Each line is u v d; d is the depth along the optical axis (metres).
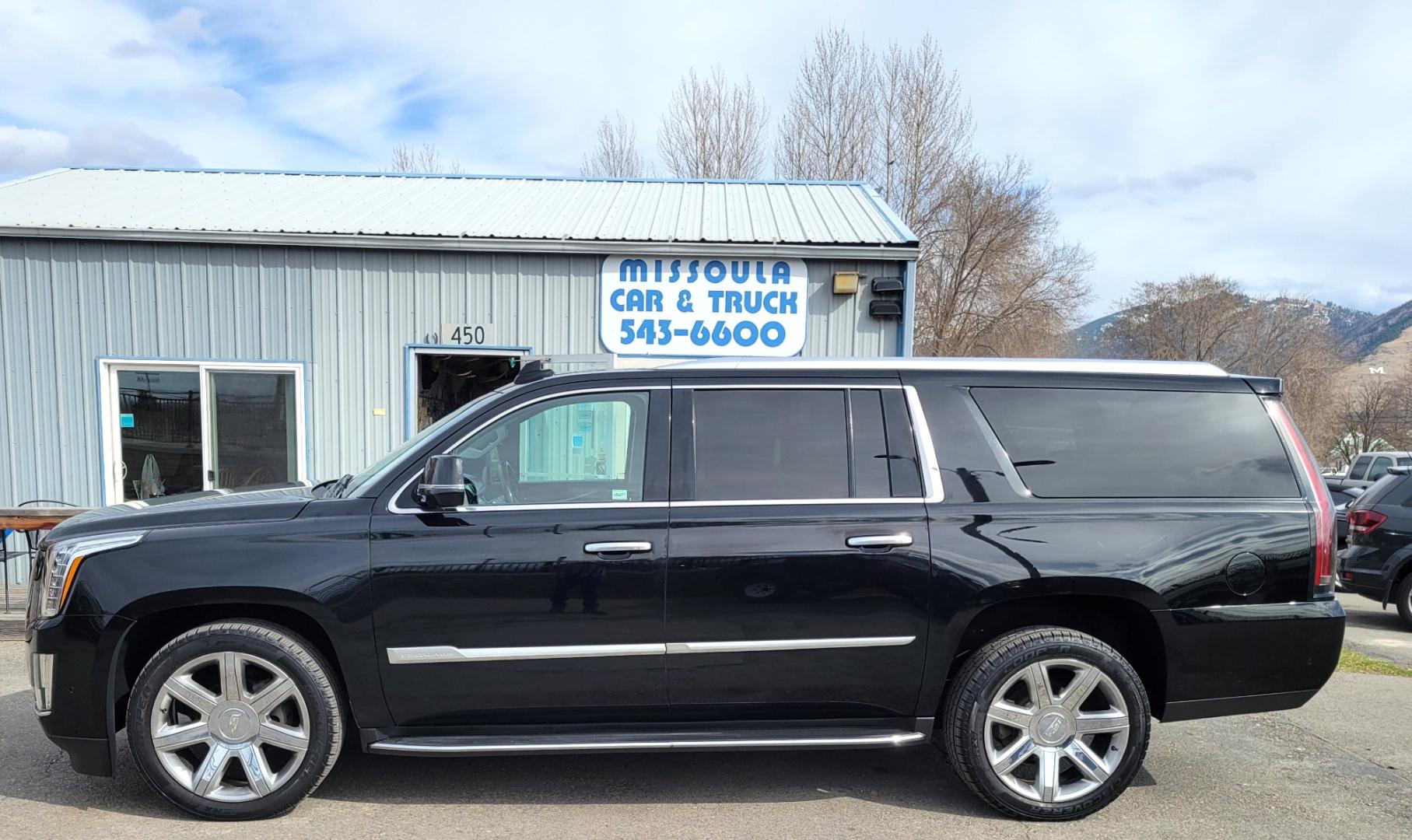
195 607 3.43
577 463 3.58
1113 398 3.61
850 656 3.38
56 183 9.87
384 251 8.38
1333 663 3.47
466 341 8.46
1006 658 3.37
